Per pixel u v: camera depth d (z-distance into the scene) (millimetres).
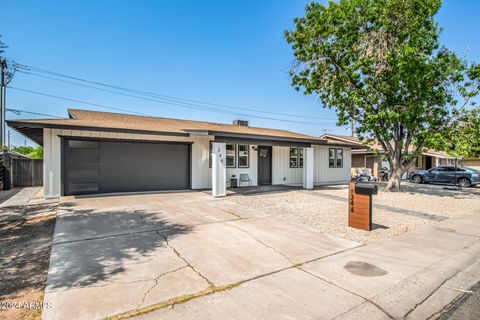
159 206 7848
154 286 3057
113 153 9938
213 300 2779
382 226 6168
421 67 10812
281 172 14617
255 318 2475
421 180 18219
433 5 10766
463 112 11617
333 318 2512
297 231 5531
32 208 7719
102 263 3703
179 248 4352
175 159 11242
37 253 4250
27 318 2498
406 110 11391
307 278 3359
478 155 11742
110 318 2434
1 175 12234
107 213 6836
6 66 17984
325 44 12219
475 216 7516
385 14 11180
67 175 9195
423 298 2961
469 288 3238
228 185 12758
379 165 21422
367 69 11609
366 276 3465
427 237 5355
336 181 16969
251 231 5441
